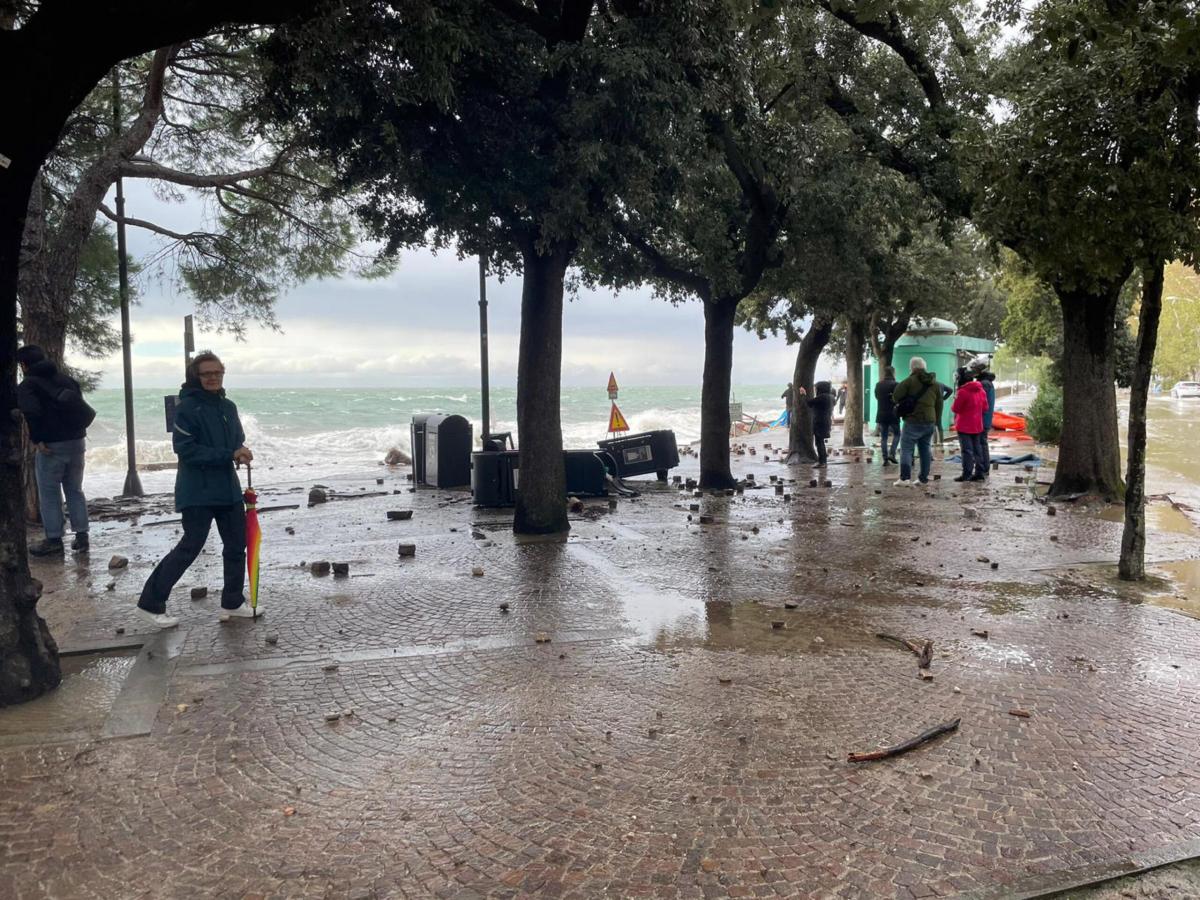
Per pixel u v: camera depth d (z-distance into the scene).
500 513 12.22
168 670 5.09
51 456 8.98
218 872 2.91
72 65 4.44
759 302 20.05
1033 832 3.15
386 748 3.94
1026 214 7.12
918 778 3.58
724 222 13.50
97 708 4.51
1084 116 6.49
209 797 3.46
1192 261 6.57
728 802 3.37
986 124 12.43
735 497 13.75
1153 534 9.81
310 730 4.16
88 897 2.77
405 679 4.91
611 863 2.94
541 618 6.27
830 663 5.16
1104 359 12.50
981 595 6.94
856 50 13.27
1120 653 5.34
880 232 16.66
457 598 6.91
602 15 9.40
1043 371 29.14
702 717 4.28
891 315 24.80
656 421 37.94
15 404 4.69
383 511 12.54
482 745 3.96
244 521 6.34
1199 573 7.76
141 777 3.65
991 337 43.78
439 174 8.78
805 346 20.11
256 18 4.75
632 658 5.28
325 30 6.70
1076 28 6.74
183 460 5.94
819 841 3.08
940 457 20.52
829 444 27.31
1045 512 11.59
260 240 15.17
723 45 9.10
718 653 5.38
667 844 3.06
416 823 3.23
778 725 4.17
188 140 13.84
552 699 4.55
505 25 8.74
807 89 12.88
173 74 12.98
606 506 12.71
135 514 12.56
